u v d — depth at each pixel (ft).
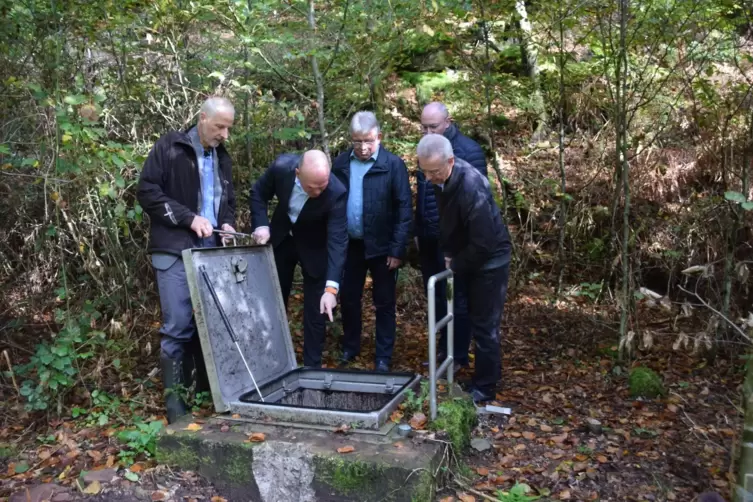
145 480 10.19
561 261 19.11
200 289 11.53
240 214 18.99
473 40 19.11
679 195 19.76
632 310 16.08
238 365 12.08
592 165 21.36
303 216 13.06
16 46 14.03
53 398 12.70
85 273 17.17
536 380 14.53
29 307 16.69
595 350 16.16
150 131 17.71
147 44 17.06
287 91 19.84
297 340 16.55
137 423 11.23
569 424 12.29
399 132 23.47
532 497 9.75
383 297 14.35
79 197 15.88
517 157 22.59
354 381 12.34
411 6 15.40
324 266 13.44
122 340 14.38
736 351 15.08
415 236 14.99
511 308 18.69
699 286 17.84
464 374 14.71
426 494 9.22
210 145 12.34
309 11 15.51
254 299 12.96
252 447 9.94
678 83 19.38
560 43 16.65
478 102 19.62
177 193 11.95
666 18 14.48
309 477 9.66
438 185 11.71
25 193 15.93
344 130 19.43
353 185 13.99
